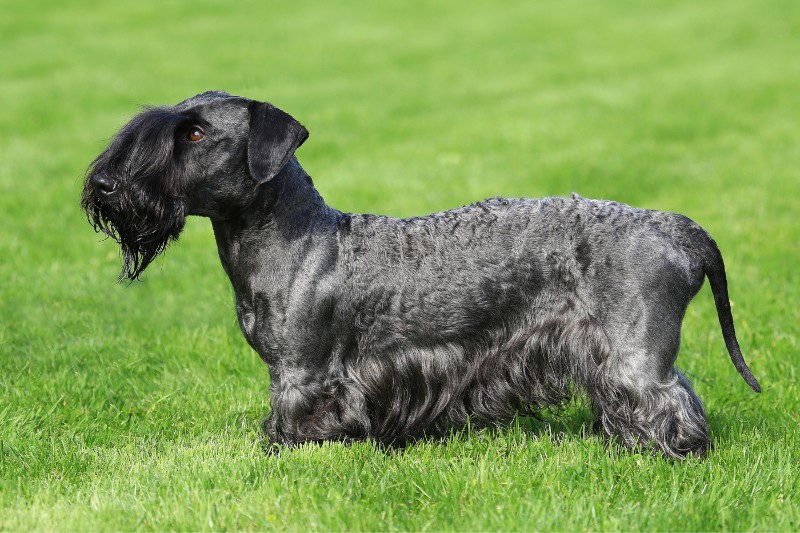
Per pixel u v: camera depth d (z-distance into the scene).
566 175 19.77
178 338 10.91
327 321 7.29
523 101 29.08
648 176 19.84
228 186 7.01
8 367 9.84
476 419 7.86
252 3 49.88
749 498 6.65
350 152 22.75
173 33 41.97
